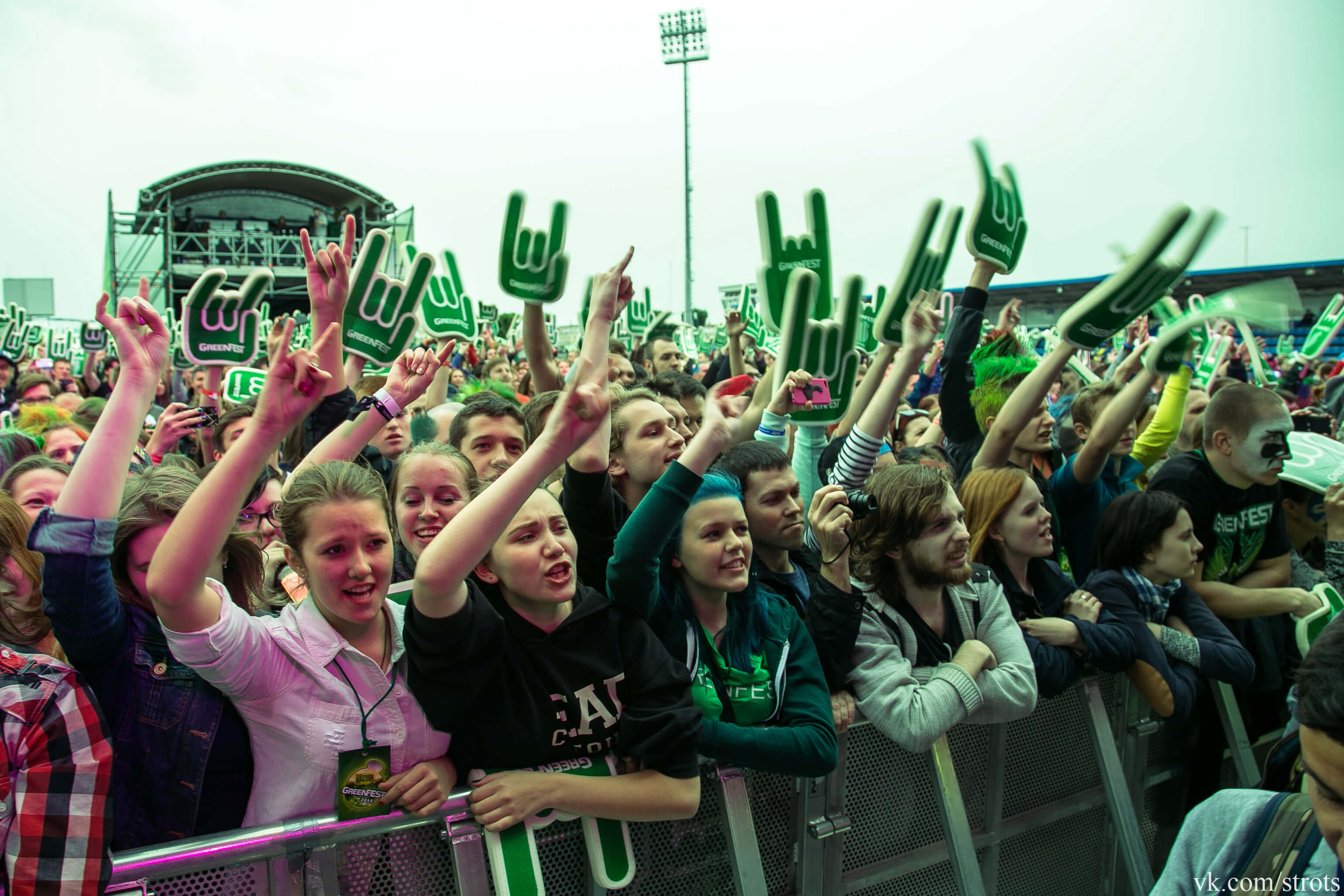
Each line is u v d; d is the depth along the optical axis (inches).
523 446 116.0
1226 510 122.1
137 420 62.6
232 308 132.6
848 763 82.8
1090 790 99.3
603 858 67.1
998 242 135.3
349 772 61.3
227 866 58.7
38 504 93.4
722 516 75.9
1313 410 185.9
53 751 52.5
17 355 442.9
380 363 130.9
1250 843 47.0
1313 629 109.5
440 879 64.7
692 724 67.8
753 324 309.7
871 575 88.7
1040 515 100.3
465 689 63.3
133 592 64.9
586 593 72.1
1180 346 120.4
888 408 106.0
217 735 62.2
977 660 85.7
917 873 87.4
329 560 61.5
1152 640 99.0
